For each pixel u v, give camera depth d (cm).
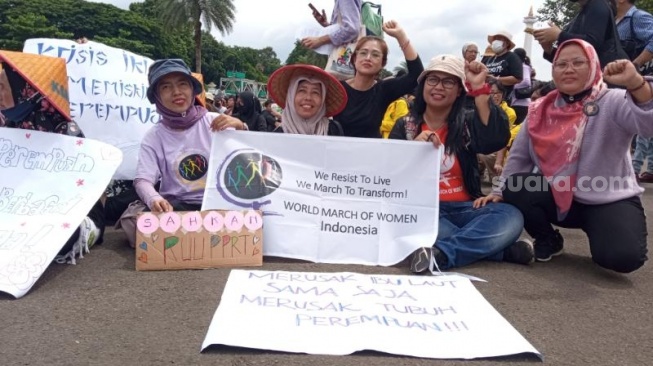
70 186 337
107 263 330
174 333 232
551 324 257
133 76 530
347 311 254
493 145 366
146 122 521
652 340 244
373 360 213
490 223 343
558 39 435
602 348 233
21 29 6438
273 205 363
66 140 355
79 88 501
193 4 5588
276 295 270
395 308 260
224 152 374
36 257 291
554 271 345
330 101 421
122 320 244
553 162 344
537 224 367
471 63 361
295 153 375
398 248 349
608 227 325
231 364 206
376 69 455
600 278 333
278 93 422
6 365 202
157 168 382
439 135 382
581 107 335
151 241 318
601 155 331
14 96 361
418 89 386
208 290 284
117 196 438
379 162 369
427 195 362
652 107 291
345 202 364
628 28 507
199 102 453
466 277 314
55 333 229
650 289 314
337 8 502
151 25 7675
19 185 339
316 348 218
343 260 351
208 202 364
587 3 428
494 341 229
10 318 244
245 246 330
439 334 234
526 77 788
